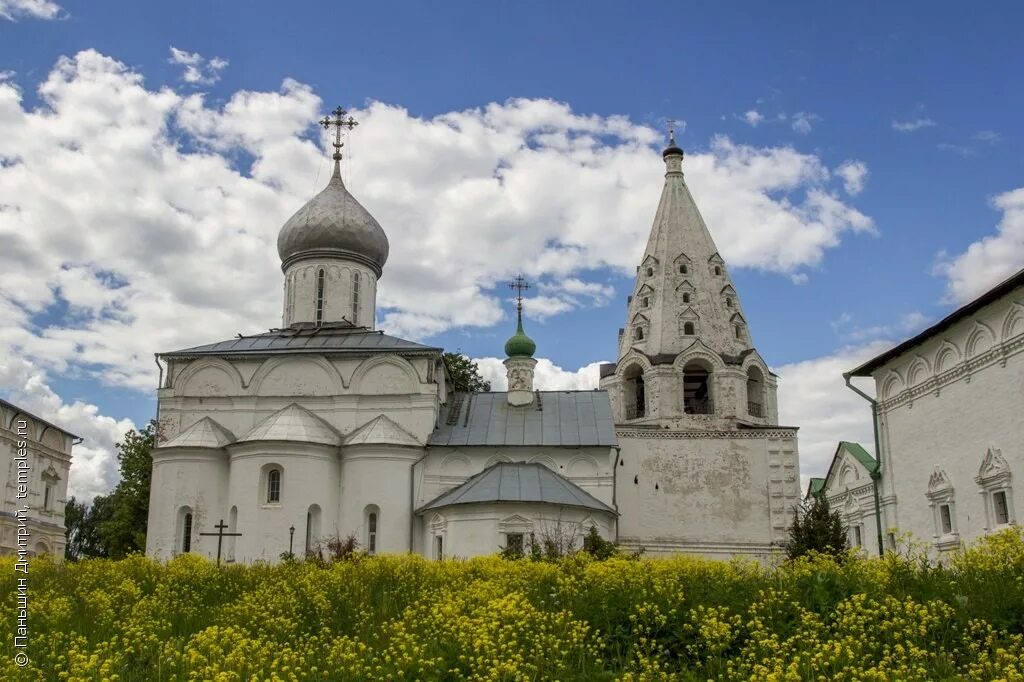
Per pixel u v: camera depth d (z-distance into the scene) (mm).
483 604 15609
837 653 11250
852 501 39625
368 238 49375
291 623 15914
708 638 12852
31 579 20453
